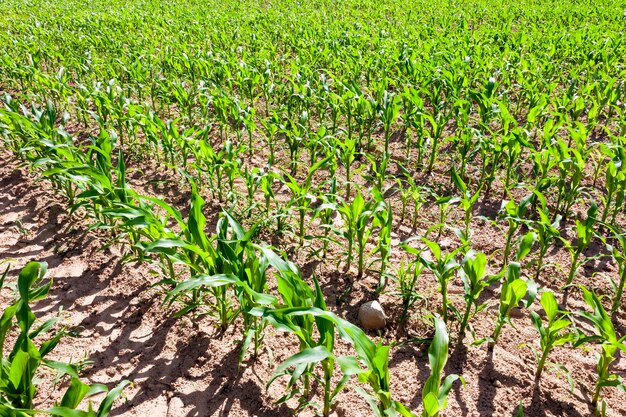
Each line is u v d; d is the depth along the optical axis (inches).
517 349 136.7
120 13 663.1
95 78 375.6
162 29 518.6
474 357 134.0
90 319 149.2
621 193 184.9
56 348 138.3
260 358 134.3
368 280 164.9
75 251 180.5
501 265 174.4
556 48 406.6
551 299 116.3
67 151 181.6
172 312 150.3
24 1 852.0
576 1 768.9
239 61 349.7
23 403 96.2
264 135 284.5
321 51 398.0
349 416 117.4
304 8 764.6
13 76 359.3
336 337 142.3
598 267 171.8
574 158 192.4
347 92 273.0
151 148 268.7
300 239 182.1
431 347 94.4
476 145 249.4
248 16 625.6
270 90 316.2
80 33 508.4
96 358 135.8
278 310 96.8
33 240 187.9
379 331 143.9
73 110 332.5
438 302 154.0
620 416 117.5
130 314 150.8
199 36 498.9
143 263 172.4
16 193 221.3
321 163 181.3
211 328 144.6
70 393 92.7
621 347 104.6
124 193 157.5
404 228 198.8
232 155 199.3
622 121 245.4
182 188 228.5
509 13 623.2
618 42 379.2
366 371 91.4
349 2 806.5
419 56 376.5
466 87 307.4
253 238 185.0
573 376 128.2
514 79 345.7
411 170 248.2
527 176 237.0
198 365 132.7
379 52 383.6
